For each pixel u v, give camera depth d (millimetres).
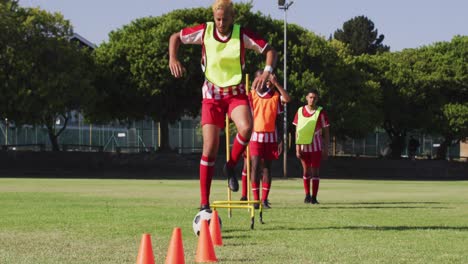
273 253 6391
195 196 16578
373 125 53781
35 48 42281
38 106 42281
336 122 50031
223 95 8039
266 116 12266
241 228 8648
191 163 47594
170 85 46656
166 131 50312
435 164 53531
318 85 47531
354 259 6047
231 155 8297
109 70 47125
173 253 5332
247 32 8031
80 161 47156
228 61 8000
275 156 12453
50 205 12734
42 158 46344
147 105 48250
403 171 53312
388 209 12477
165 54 46062
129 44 46906
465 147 76625
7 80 41406
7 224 8977
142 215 10422
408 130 61125
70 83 42938
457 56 60375
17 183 25375
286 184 28266
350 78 51688
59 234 7855
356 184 29922
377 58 60344
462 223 9633
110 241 7242
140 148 53469
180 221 9453
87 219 9719
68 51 43875
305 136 14242
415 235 7934
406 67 60688
